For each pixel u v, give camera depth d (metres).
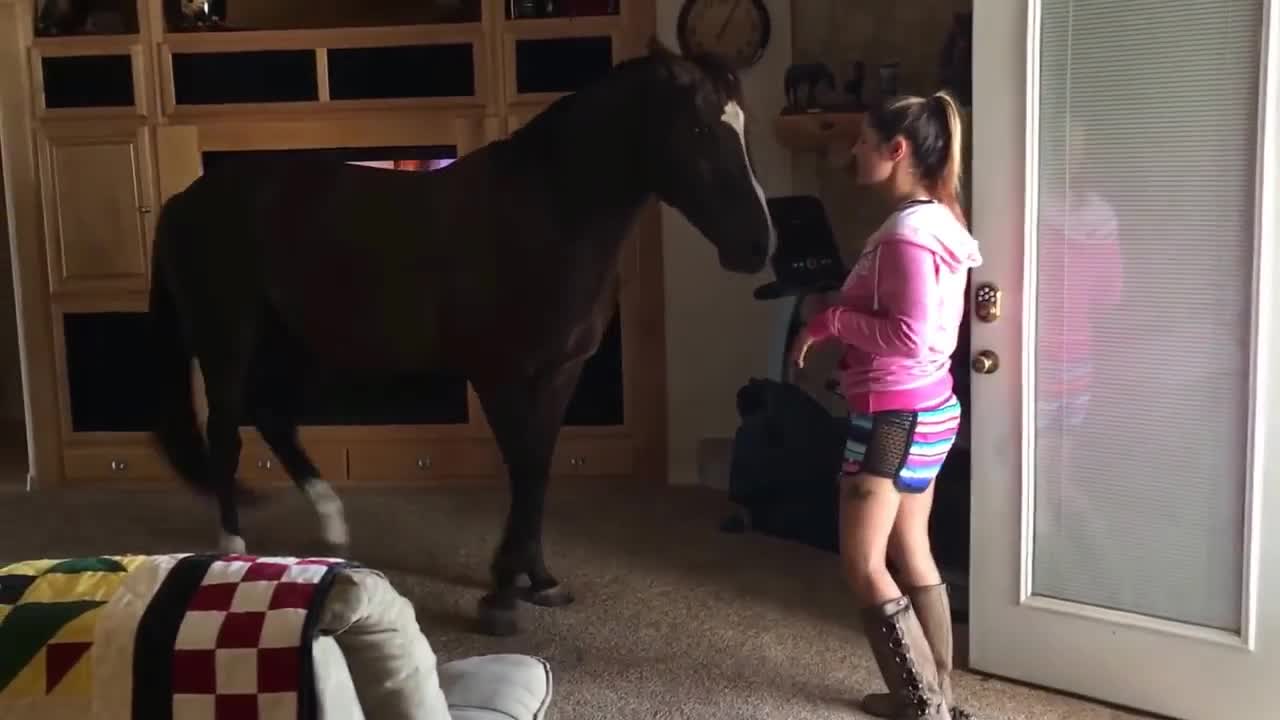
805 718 2.45
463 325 2.96
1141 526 2.46
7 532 3.85
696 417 4.35
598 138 2.81
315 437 4.37
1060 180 2.46
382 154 4.28
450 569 3.46
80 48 4.20
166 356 3.37
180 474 3.42
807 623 2.98
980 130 2.51
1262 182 2.20
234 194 3.15
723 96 2.74
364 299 3.03
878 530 2.19
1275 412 2.23
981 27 2.48
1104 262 2.43
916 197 2.18
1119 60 2.37
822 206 3.88
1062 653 2.53
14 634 1.00
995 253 2.52
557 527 3.84
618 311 4.30
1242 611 2.31
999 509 2.58
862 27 4.16
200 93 4.21
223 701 0.98
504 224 2.90
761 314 4.28
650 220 4.25
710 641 2.87
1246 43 2.22
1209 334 2.33
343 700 1.05
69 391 4.38
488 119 4.19
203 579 1.04
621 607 3.11
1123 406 2.45
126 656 0.99
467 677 1.77
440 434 4.36
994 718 2.43
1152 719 2.43
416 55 4.18
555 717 2.46
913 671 2.25
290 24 4.68
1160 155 2.34
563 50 4.15
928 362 2.14
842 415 4.36
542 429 3.01
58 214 4.28
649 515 3.97
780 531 3.69
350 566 1.07
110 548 3.68
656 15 4.14
